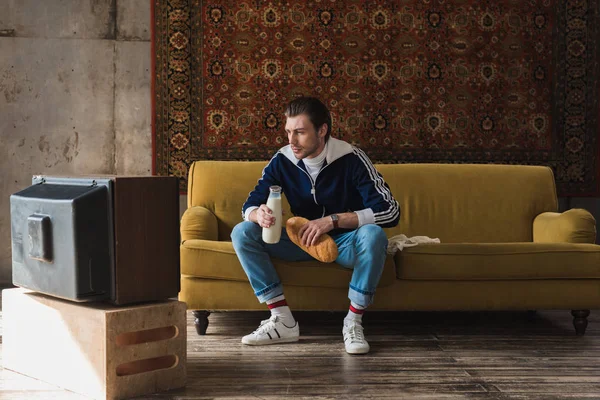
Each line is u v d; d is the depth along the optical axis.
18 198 2.12
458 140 4.04
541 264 2.84
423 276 2.81
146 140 4.15
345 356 2.48
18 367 2.23
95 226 1.93
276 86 4.00
